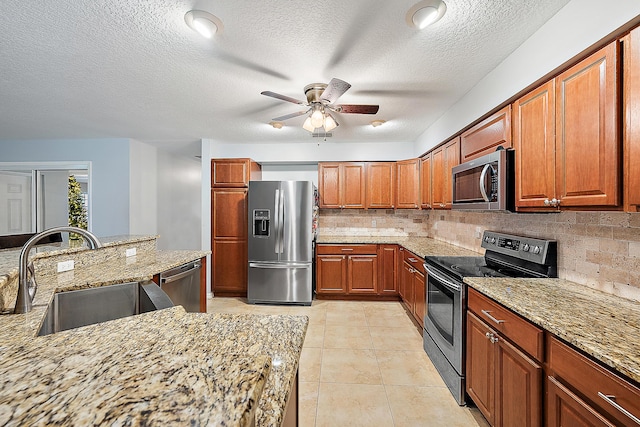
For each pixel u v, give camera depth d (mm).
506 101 1936
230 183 4164
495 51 1836
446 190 2994
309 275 3848
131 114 3059
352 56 1896
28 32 1629
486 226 2738
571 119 1398
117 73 2135
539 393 1225
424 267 2594
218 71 2104
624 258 1457
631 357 899
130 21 1543
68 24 1563
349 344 2771
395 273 3990
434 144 3307
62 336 767
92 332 807
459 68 2051
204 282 2846
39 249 1999
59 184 4641
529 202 1702
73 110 2932
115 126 3525
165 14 1489
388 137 4016
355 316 3488
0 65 2008
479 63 1983
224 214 4184
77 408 402
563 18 1443
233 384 473
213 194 4188
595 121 1265
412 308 3225
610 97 1194
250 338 817
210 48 1806
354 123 3361
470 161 2266
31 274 1376
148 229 4590
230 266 4184
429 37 1690
